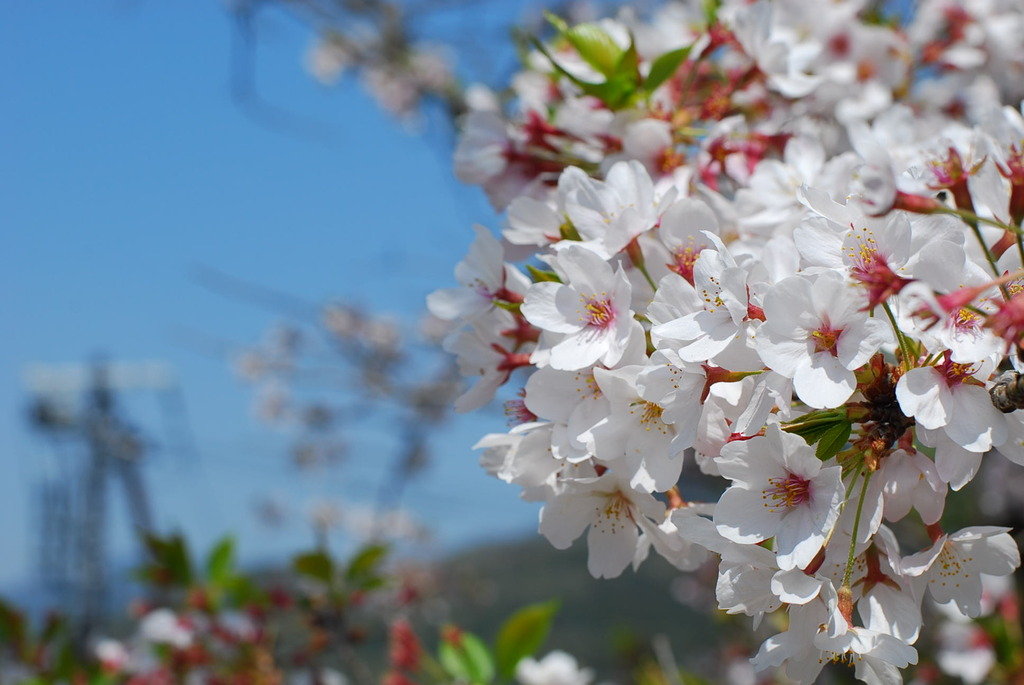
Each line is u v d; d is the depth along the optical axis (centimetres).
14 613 141
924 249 66
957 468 67
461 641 105
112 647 150
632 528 72
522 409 76
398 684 109
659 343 68
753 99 87
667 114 81
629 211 72
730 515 67
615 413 69
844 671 94
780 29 96
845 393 66
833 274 66
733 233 78
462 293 75
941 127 96
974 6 105
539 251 77
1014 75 109
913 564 68
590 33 82
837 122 99
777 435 66
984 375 67
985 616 122
